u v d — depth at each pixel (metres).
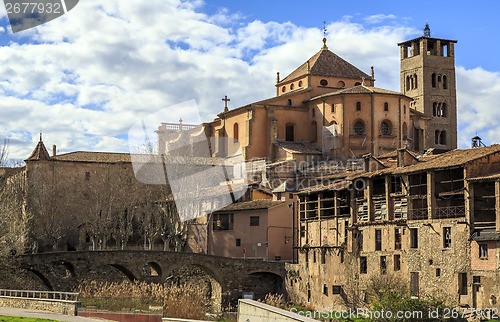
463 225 62.31
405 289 59.06
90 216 111.81
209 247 100.56
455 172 66.38
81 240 119.19
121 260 82.94
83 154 129.38
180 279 97.25
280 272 88.56
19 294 65.94
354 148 112.25
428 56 163.25
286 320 22.36
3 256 74.12
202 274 94.25
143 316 41.53
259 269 88.81
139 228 105.25
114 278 90.06
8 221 78.12
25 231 88.19
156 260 84.12
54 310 46.34
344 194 81.12
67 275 80.38
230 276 87.75
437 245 64.81
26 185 113.88
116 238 104.12
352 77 126.31
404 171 69.00
